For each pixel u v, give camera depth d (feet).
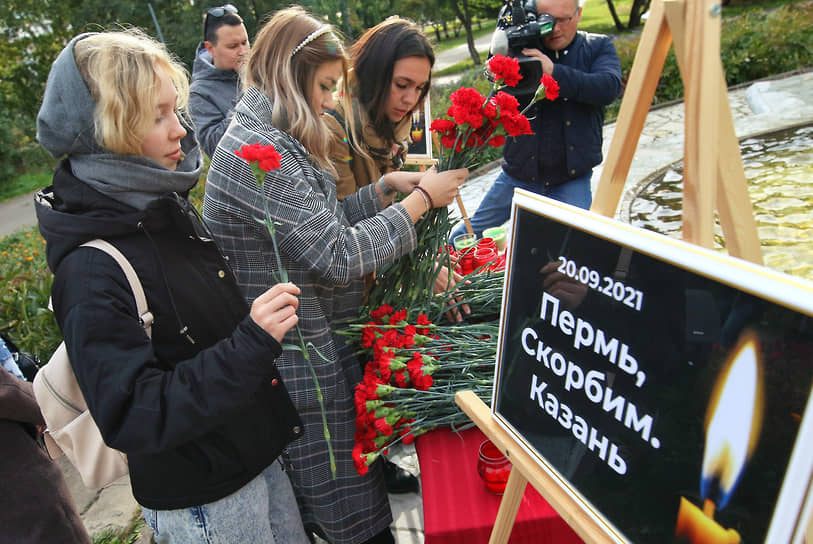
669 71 25.72
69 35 58.29
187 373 3.28
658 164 18.39
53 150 3.27
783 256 11.98
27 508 4.31
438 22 74.43
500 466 3.95
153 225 3.45
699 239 2.51
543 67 7.90
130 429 3.12
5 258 19.80
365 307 5.36
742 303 2.06
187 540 3.97
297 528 4.69
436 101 28.37
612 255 2.56
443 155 4.84
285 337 4.61
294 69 4.25
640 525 2.60
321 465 4.86
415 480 6.05
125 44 3.22
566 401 2.93
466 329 5.13
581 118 8.42
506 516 3.50
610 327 2.61
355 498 5.02
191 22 49.11
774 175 15.85
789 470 1.98
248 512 4.04
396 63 5.22
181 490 3.75
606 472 2.73
